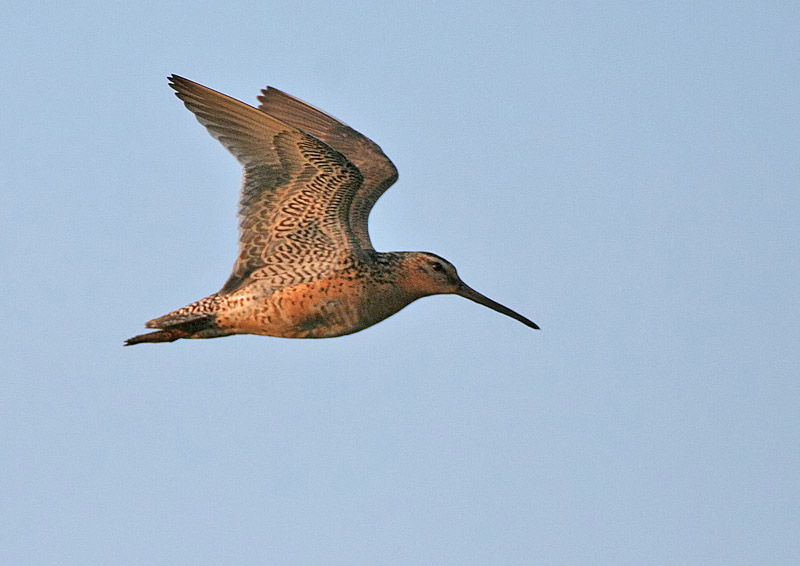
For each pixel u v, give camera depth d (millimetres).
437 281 16094
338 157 15383
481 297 16562
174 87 15453
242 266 15141
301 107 19250
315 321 15219
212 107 15461
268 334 15227
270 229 15242
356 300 15289
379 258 15656
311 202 15398
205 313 14922
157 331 15062
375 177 17469
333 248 15266
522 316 16750
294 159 15383
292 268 15094
